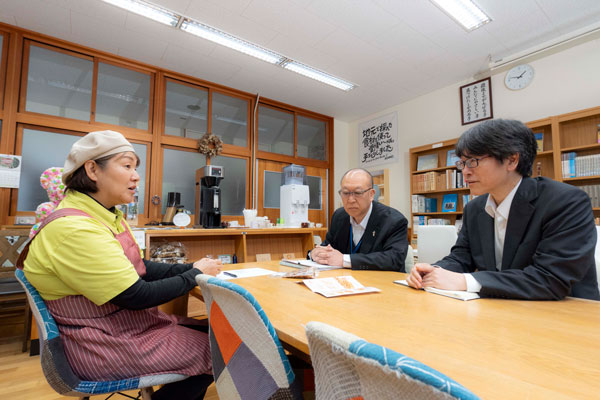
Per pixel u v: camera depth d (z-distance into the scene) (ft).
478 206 4.33
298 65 13.03
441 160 14.52
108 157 3.12
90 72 11.62
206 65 12.79
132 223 9.47
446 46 11.48
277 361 1.61
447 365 1.54
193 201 13.60
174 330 3.23
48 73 10.89
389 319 2.31
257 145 15.74
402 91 15.28
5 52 10.16
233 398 1.91
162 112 13.03
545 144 11.22
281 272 4.44
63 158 11.00
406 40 11.14
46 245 2.66
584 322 2.24
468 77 13.85
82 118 11.35
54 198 6.88
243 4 9.34
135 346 2.79
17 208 10.14
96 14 9.66
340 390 1.08
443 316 2.39
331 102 16.60
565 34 10.50
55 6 9.29
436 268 3.43
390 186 16.89
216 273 3.84
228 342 1.93
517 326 2.16
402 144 16.49
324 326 1.10
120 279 2.70
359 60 12.45
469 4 9.37
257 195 15.61
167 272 4.01
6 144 9.95
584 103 10.64
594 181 10.02
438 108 15.01
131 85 12.48
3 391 5.30
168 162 13.17
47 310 2.63
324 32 10.68
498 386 1.33
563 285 2.85
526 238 3.42
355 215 5.78
